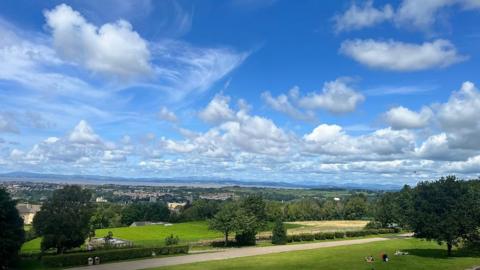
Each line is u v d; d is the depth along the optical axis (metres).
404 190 158.12
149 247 91.25
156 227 160.00
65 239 81.62
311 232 149.75
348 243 118.06
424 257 79.19
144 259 84.38
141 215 193.88
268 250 101.62
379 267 67.06
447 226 78.25
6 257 67.69
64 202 84.31
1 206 68.06
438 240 80.00
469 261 74.31
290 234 136.25
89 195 88.06
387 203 167.00
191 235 141.38
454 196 81.69
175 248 94.94
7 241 66.69
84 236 85.75
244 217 118.69
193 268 67.69
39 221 81.94
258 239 133.50
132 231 145.88
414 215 82.50
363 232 146.00
